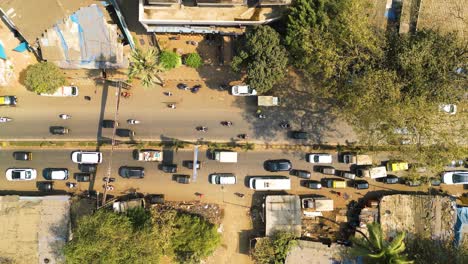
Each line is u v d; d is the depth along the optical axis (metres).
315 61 58.91
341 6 57.56
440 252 64.25
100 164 68.19
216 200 68.50
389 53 58.03
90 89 68.06
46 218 65.38
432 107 55.75
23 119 68.12
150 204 67.81
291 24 58.78
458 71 58.38
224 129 68.38
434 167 60.28
